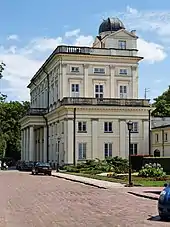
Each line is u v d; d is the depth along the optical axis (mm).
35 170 57188
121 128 67438
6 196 26453
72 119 65562
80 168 60219
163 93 102875
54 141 74000
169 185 16766
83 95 70438
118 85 72062
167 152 65125
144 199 24297
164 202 15875
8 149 115875
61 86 69812
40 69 84250
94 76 71062
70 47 70125
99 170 56875
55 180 43594
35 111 80438
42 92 87000
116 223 15312
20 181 42188
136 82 72562
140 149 67938
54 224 15172
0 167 84188
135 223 15297
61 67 70000
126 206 20781
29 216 17422
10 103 114562
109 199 24328
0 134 103188
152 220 16031
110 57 71375
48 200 23938
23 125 92500
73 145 65438
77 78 70375
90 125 66312
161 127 66812
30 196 26438
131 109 67562
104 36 74125
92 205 21328
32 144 80625
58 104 69938
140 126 68188
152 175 41969
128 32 73188
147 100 68312
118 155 67125
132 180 38188
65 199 24422
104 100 67000
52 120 75562
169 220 16016
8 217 17203
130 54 72375
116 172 52000
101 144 66688
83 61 70688
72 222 15625
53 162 74375
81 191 29938
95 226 14641
